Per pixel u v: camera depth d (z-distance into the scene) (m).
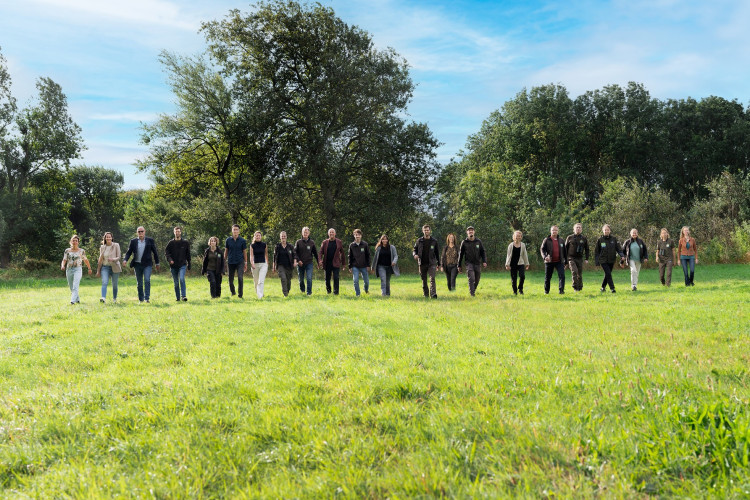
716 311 9.55
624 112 63.75
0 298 17.08
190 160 39.47
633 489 2.47
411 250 37.38
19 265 37.03
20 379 5.41
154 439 3.43
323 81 32.19
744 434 2.75
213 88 36.53
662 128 63.38
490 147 59.38
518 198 52.91
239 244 15.83
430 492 2.54
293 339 7.21
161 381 4.93
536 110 58.50
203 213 35.12
